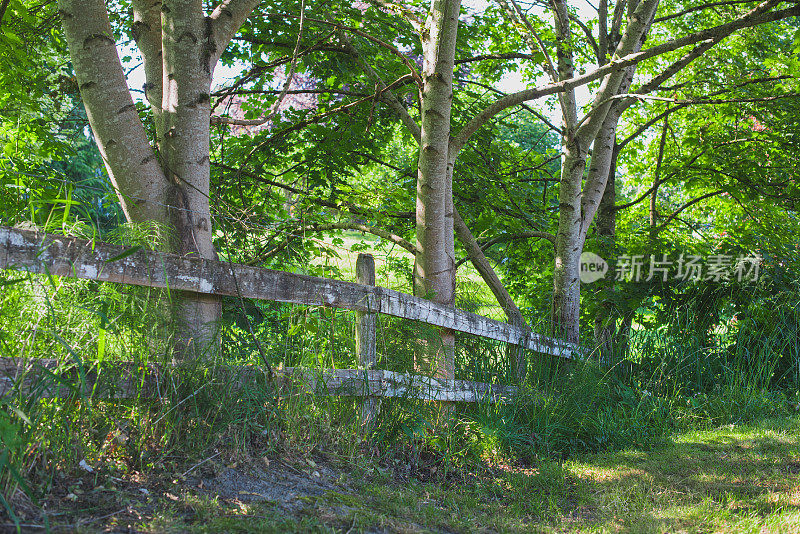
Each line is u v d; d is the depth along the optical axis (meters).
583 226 7.30
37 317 2.82
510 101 5.37
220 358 3.43
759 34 8.61
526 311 9.40
